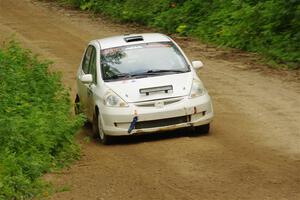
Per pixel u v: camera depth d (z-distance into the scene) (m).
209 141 19.78
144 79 20.77
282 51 33.88
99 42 23.12
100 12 55.91
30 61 26.50
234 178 15.58
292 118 22.47
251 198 14.02
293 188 14.61
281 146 18.75
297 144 18.92
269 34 36.38
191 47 39.78
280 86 28.19
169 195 14.54
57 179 16.39
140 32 46.69
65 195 14.98
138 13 50.09
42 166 16.80
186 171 16.45
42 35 46.94
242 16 40.28
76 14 56.44
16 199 14.77
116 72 21.28
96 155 19.12
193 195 14.43
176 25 45.53
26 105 19.83
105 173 16.83
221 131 21.22
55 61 38.06
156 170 16.77
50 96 22.42
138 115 19.94
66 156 18.52
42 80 23.41
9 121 17.22
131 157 18.47
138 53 21.98
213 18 42.91
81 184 15.85
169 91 20.34
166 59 21.75
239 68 32.81
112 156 18.80
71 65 37.00
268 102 25.38
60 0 62.97
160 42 22.48
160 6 49.44
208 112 20.59
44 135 18.17
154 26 47.53
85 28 49.41
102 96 20.56
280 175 15.69
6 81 21.61
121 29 48.44
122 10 51.94
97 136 21.55
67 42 44.22
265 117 22.95
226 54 36.75
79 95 24.14
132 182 15.80
